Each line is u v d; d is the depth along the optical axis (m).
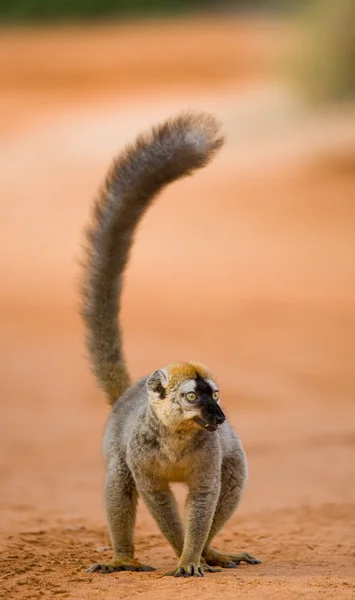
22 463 43.16
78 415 52.34
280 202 107.31
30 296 80.31
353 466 41.94
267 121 130.75
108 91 167.88
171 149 28.44
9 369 60.88
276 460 43.09
